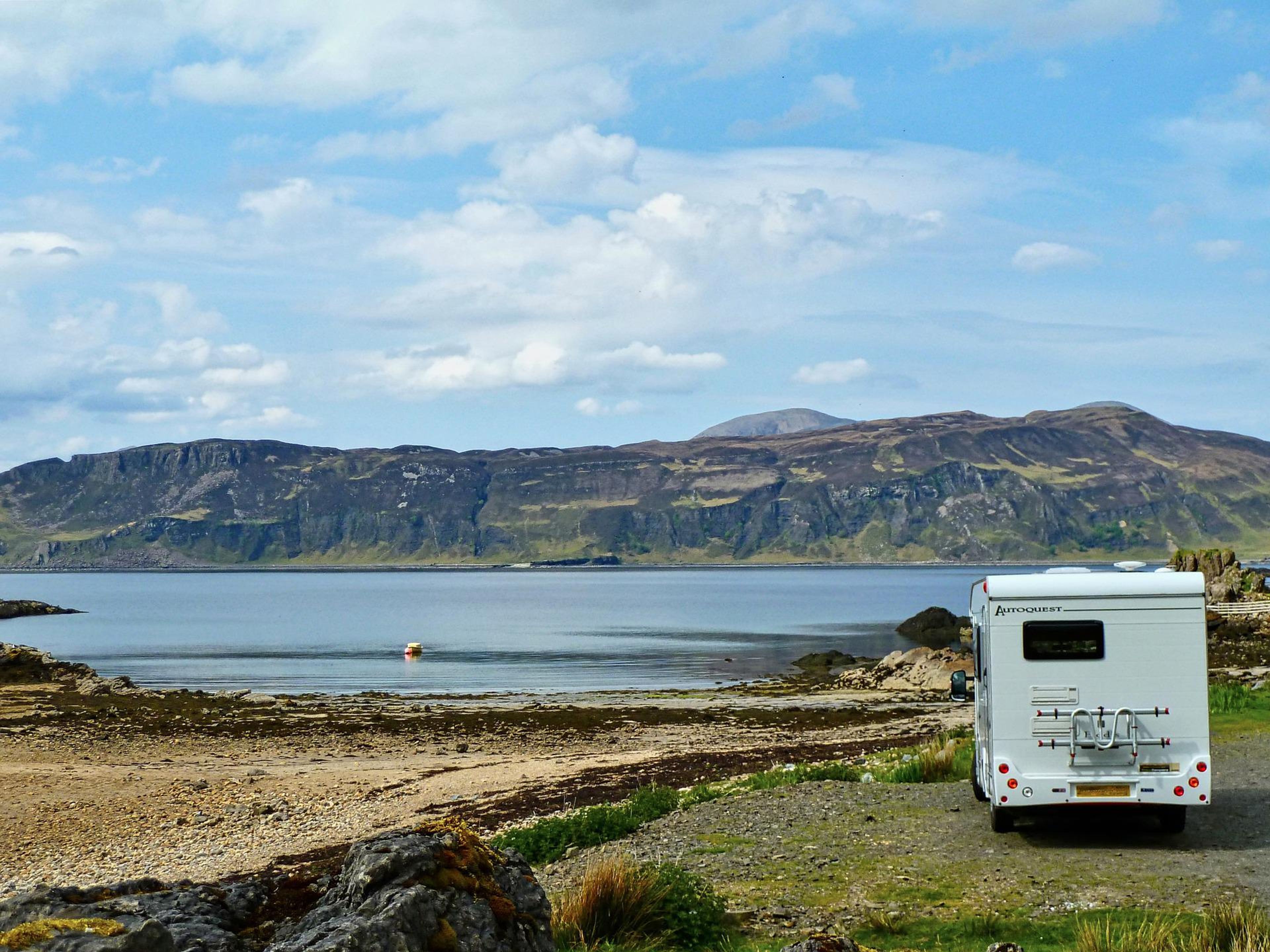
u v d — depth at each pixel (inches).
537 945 323.3
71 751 1642.5
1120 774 600.7
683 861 626.5
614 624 5920.3
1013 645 612.4
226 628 5693.9
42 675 2856.8
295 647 4343.0
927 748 1056.2
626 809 806.5
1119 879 538.3
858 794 815.1
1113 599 604.7
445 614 7012.8
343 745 1722.4
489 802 1139.9
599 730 1878.7
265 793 1267.2
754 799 817.5
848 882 562.6
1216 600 2827.3
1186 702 597.9
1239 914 422.6
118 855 971.9
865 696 2522.1
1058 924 471.8
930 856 606.2
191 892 327.9
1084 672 605.3
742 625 5693.9
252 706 2279.8
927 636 4758.9
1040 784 606.5
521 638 4852.4
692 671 3331.7
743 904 528.1
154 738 1782.7
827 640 4601.4
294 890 340.5
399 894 293.6
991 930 468.1
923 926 483.2
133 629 5585.6
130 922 276.7
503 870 339.0
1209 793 594.6
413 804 1174.3
